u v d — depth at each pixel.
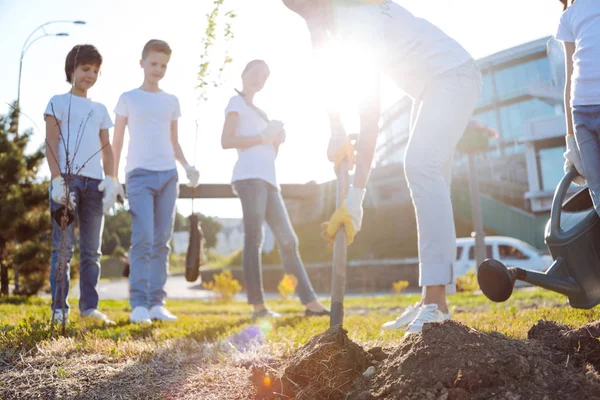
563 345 1.99
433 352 1.82
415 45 3.09
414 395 1.71
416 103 3.40
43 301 9.22
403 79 3.25
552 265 2.41
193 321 4.62
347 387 1.96
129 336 3.42
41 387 2.34
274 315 5.27
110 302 11.59
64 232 3.39
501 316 3.74
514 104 21.70
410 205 22.92
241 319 4.80
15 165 10.39
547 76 20.50
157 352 2.86
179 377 2.43
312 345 2.11
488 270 2.25
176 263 54.69
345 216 2.63
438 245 3.06
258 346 2.90
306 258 24.64
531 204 20.09
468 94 3.11
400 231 23.06
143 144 4.91
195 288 30.00
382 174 23.89
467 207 22.06
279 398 2.04
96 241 4.75
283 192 8.56
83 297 4.73
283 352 2.73
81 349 2.93
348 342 2.11
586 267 2.37
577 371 1.81
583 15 2.48
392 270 20.72
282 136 5.39
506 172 21.28
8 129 11.05
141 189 4.84
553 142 19.83
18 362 2.67
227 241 67.44
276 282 24.77
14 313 5.12
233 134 5.31
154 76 5.00
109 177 4.69
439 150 3.07
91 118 4.64
